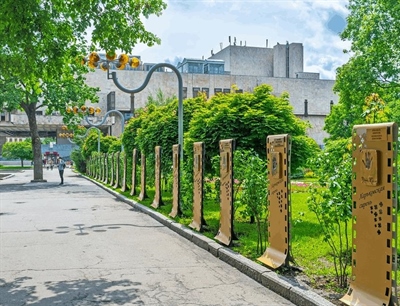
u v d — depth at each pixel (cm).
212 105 1326
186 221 1182
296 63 7894
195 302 560
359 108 2653
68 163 8169
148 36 1020
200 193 1039
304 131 1223
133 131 2328
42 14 866
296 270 654
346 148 618
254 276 667
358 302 479
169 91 6850
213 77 6975
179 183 1279
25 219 1370
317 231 998
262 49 7969
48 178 4284
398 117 1822
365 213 479
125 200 1927
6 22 843
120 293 600
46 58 958
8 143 7775
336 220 600
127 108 6656
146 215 1458
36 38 905
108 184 3012
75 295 594
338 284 582
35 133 3612
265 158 1155
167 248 908
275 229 692
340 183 587
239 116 1162
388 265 445
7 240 1005
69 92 3450
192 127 1288
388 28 2558
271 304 550
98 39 979
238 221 1166
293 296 555
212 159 1055
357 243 494
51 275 696
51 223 1278
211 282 652
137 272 712
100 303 561
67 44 991
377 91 2567
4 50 978
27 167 7412
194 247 919
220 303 556
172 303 557
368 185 473
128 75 6675
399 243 815
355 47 2706
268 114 1161
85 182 3600
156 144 1748
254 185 812
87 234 1084
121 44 996
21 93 3272
